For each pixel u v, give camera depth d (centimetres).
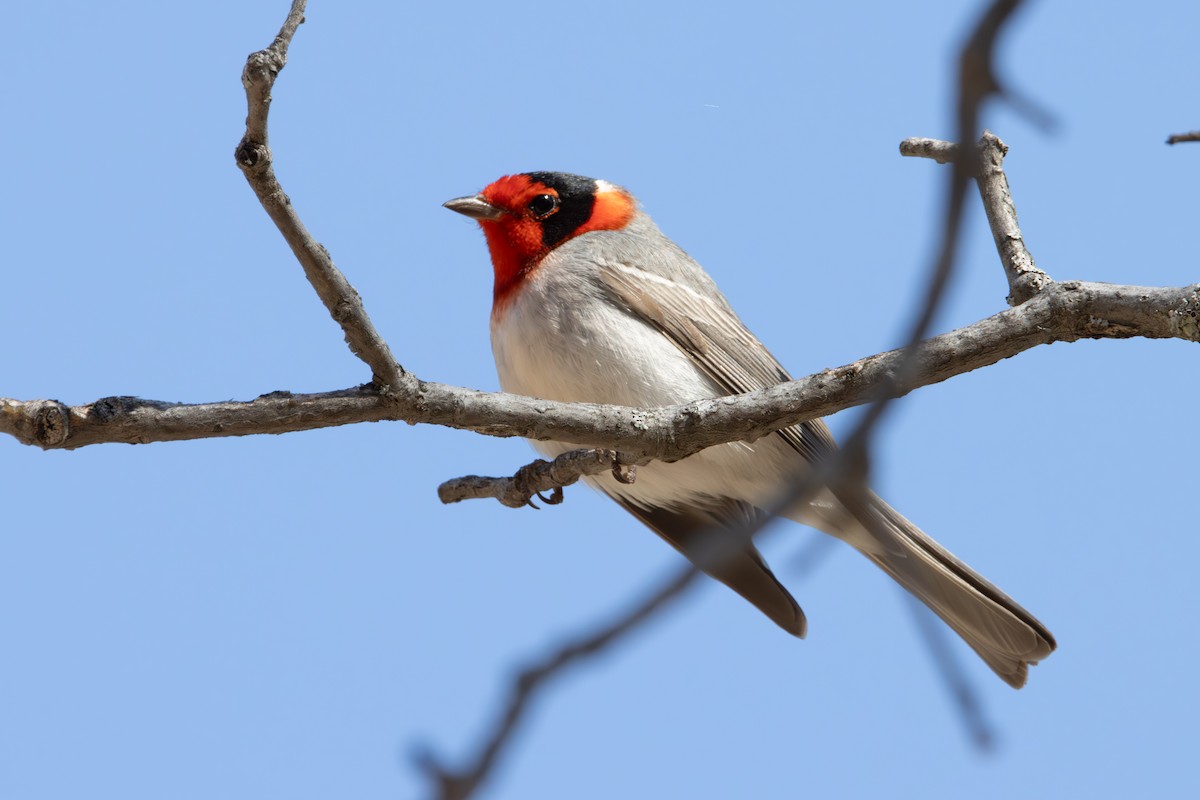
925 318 233
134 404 751
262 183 704
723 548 280
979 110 221
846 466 273
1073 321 787
